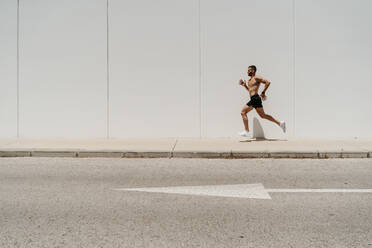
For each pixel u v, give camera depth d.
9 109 11.95
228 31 11.66
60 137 11.95
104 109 11.91
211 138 11.82
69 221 4.68
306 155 9.05
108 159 8.88
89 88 11.89
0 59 11.88
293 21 11.61
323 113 11.77
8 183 6.57
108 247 3.90
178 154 9.12
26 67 11.91
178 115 11.85
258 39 11.66
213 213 5.00
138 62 11.80
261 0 11.61
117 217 4.83
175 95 11.82
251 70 10.77
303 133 11.80
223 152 9.06
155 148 9.55
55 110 11.96
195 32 11.70
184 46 11.73
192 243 4.01
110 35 11.77
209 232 4.33
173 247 3.91
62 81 11.90
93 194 5.88
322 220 4.74
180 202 5.49
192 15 11.68
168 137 11.90
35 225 4.54
